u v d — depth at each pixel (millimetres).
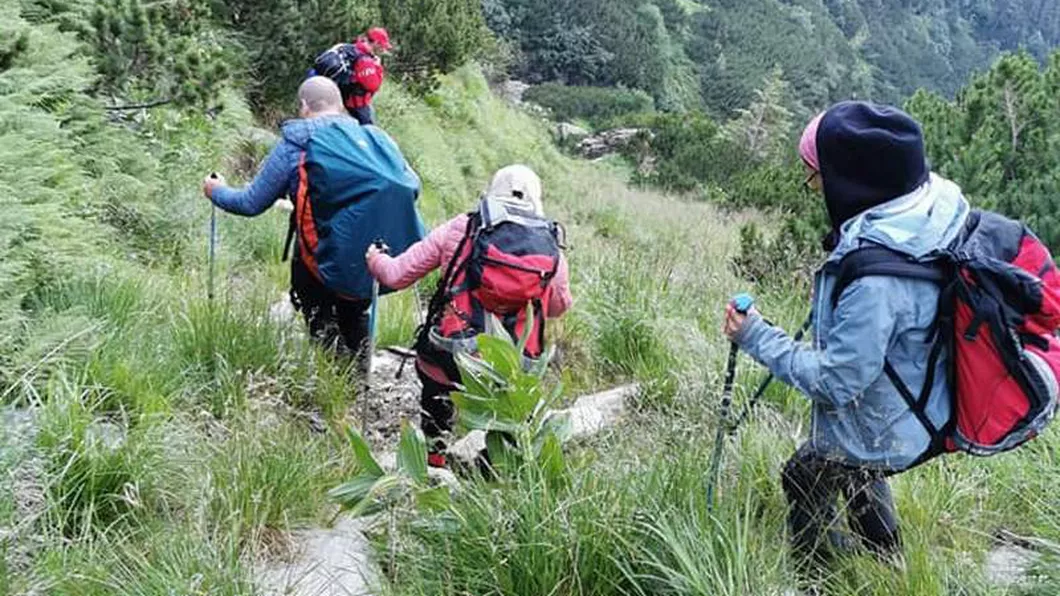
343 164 5016
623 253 8445
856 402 3088
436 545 3410
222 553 3203
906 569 3406
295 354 5227
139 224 7570
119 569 3189
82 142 7375
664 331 6336
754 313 3242
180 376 4680
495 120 22625
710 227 16031
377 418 5398
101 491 3590
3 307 4520
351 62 6145
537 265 4070
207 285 6293
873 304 2912
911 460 3100
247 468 3746
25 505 3445
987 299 2881
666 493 3459
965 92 10758
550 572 3217
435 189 14891
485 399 3588
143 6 8188
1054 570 3551
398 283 4426
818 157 3119
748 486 3689
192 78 8570
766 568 3254
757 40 87375
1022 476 4391
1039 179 9234
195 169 8984
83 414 3861
